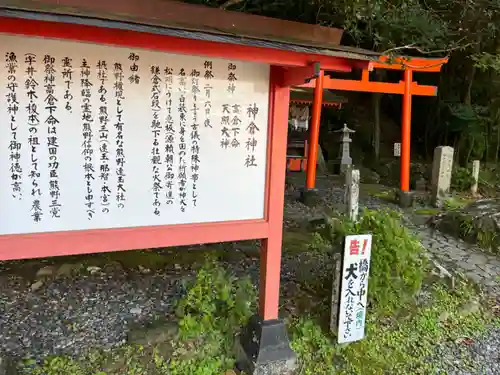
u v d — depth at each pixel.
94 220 2.90
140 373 3.47
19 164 2.68
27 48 2.59
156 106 2.94
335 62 3.05
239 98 3.17
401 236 4.63
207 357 3.70
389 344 4.27
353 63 3.09
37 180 2.73
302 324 4.19
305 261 5.95
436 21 7.32
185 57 2.96
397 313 4.69
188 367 3.57
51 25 2.28
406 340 4.38
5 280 4.81
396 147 14.34
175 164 3.06
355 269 3.98
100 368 3.49
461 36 8.08
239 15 2.98
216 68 3.06
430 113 17.23
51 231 2.80
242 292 4.39
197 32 2.46
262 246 3.55
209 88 3.06
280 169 3.36
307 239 7.04
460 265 6.40
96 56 2.74
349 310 4.03
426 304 4.98
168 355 3.68
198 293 4.09
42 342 3.78
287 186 12.55
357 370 3.85
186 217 3.16
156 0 2.74
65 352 3.66
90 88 2.76
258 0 6.12
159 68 2.90
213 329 3.95
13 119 2.63
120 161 2.90
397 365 4.01
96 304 4.46
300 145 15.10
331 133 17.98
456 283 5.61
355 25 6.29
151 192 3.02
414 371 3.97
